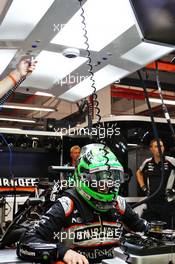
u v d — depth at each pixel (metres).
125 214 1.41
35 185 2.37
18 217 1.60
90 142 1.36
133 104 7.41
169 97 6.31
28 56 1.41
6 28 1.16
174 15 1.04
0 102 1.46
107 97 6.12
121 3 1.03
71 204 1.28
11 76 1.39
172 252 0.87
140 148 3.53
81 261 1.00
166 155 3.40
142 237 0.97
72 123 3.04
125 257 0.88
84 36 1.20
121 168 1.23
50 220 1.23
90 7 1.05
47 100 6.45
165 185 3.07
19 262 1.06
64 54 1.34
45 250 1.01
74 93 1.84
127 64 1.49
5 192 2.57
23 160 3.41
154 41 1.10
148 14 1.02
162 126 3.62
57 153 3.34
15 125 8.66
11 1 1.00
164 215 2.82
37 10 1.05
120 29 1.18
